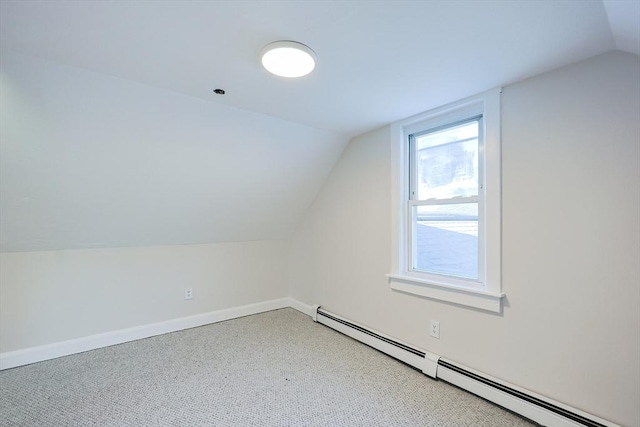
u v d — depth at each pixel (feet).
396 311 7.72
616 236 4.44
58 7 3.59
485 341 5.90
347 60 4.77
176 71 5.19
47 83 5.10
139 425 5.10
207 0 3.47
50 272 7.70
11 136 5.47
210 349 8.11
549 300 5.08
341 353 7.84
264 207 10.14
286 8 3.58
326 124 7.92
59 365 7.20
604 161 4.55
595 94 4.62
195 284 10.08
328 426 5.11
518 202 5.45
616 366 4.43
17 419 5.22
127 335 8.68
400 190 7.64
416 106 6.68
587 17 3.66
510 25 3.85
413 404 5.66
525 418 5.18
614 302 4.45
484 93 5.92
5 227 6.77
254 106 6.73
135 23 3.91
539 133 5.21
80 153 6.21
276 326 9.91
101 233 8.07
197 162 7.58
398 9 3.57
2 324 7.11
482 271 6.12
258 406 5.64
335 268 9.85
